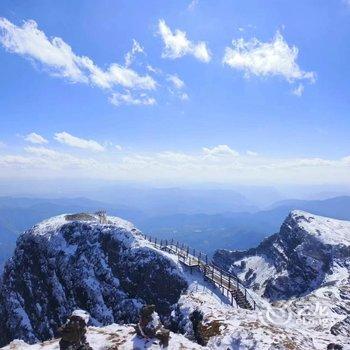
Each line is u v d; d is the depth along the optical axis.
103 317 77.62
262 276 163.50
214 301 43.69
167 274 75.12
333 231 153.75
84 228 98.94
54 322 86.81
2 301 104.69
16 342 27.42
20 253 108.44
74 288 86.50
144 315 27.19
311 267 133.75
